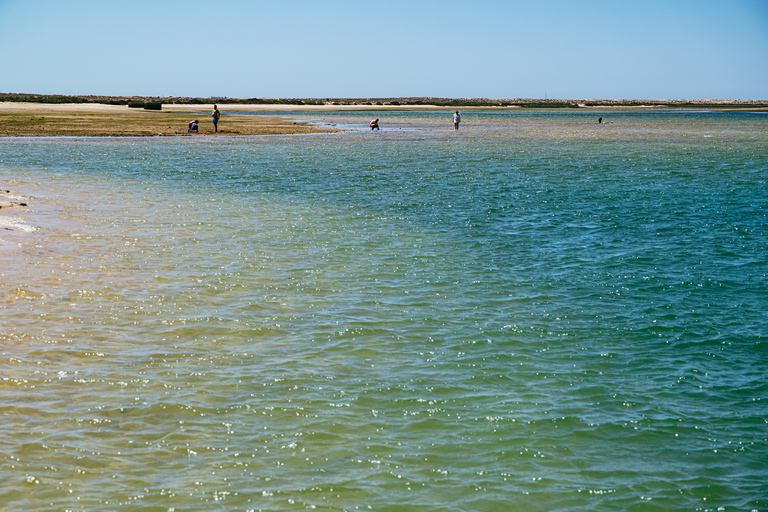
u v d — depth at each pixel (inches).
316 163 1868.8
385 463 372.8
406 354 526.6
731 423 429.4
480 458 381.4
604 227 1039.6
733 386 482.3
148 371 477.7
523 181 1551.4
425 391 462.3
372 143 2630.4
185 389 452.1
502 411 436.5
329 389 460.1
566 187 1461.6
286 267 765.3
